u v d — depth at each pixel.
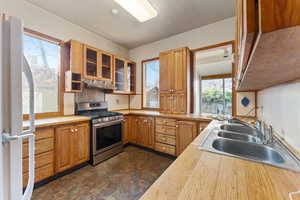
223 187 0.52
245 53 0.40
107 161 2.41
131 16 2.34
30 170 0.73
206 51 2.74
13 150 0.63
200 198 0.46
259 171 0.64
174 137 2.49
